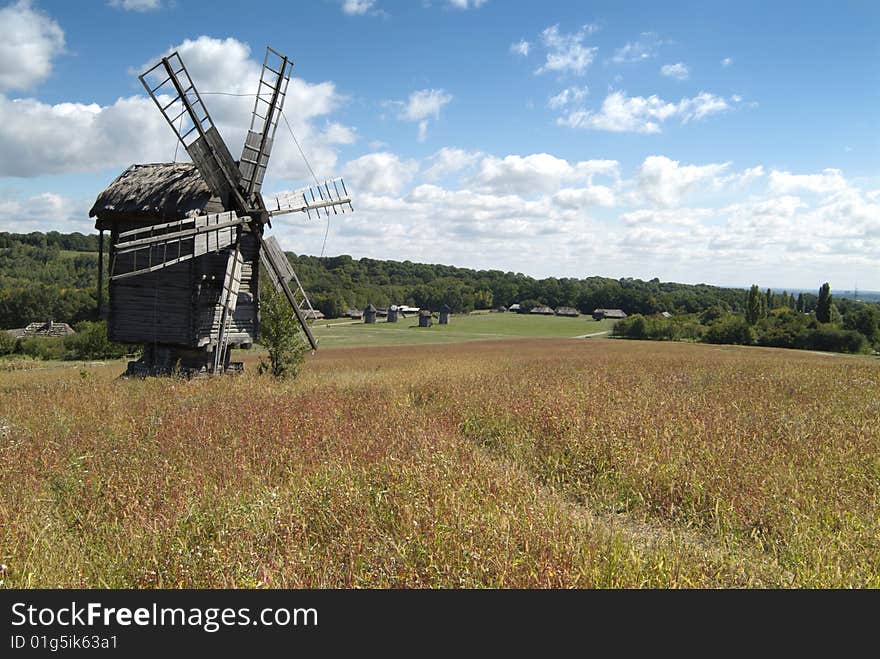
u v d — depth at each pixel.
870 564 6.65
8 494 8.22
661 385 21.00
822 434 11.93
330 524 7.29
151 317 21.78
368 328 136.00
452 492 7.93
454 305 198.75
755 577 6.22
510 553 6.40
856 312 106.31
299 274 192.25
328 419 13.01
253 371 23.98
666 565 6.35
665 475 9.39
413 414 14.23
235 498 7.95
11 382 25.27
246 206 22.81
